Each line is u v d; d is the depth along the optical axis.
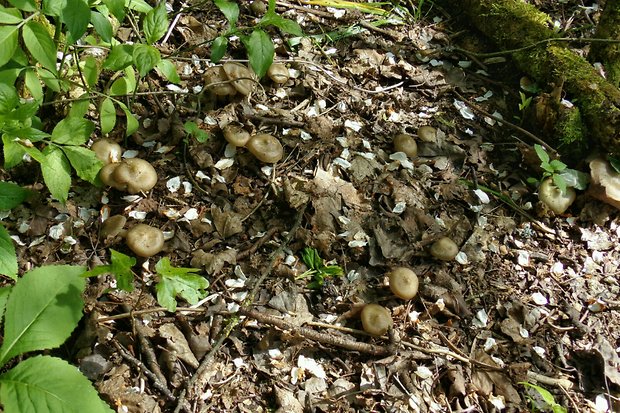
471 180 1.03
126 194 0.90
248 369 0.78
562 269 0.96
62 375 0.59
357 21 1.22
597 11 1.31
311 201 0.93
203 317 0.81
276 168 0.97
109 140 0.90
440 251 0.91
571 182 0.99
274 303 0.84
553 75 1.09
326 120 1.03
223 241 0.89
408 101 1.11
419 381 0.80
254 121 1.01
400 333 0.84
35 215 0.85
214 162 0.96
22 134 0.71
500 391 0.81
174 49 1.08
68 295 0.66
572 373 0.85
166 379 0.75
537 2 1.32
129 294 0.81
